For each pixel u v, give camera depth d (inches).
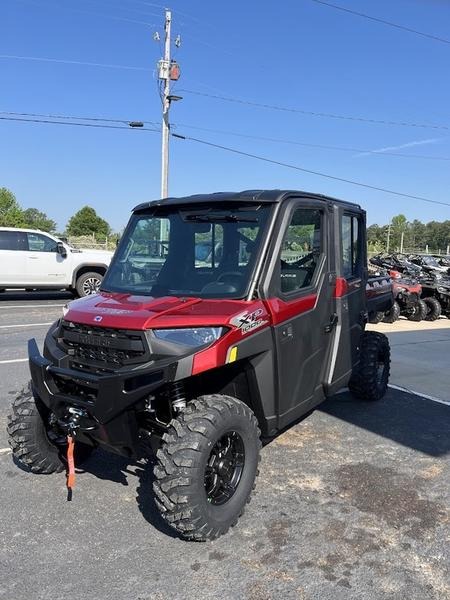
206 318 133.0
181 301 145.3
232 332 133.4
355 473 175.9
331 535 138.8
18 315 509.4
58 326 153.1
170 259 164.6
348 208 199.2
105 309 143.0
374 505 154.9
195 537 130.4
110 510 150.2
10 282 616.1
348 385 247.6
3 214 3371.1
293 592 116.6
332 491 163.2
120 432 131.7
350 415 233.5
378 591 117.3
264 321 144.0
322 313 175.8
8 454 186.5
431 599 115.2
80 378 132.3
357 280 213.3
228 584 119.0
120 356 131.7
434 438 208.5
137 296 156.9
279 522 144.6
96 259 658.2
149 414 141.6
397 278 600.4
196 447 125.8
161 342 127.7
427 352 392.5
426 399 261.3
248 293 145.8
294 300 158.7
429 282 635.5
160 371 124.6
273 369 148.6
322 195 184.2
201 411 131.1
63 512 148.9
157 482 127.3
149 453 144.9
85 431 136.4
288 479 170.6
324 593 116.4
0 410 228.7
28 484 165.0
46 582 119.2
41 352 159.9
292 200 160.6
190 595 115.3
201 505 127.5
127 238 178.1
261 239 151.3
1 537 136.6
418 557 130.1
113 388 126.1
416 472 177.8
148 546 133.1
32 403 159.9
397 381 297.6
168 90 988.6
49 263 631.8
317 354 174.4
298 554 130.3
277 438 205.2
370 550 132.4
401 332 502.9
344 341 195.2
